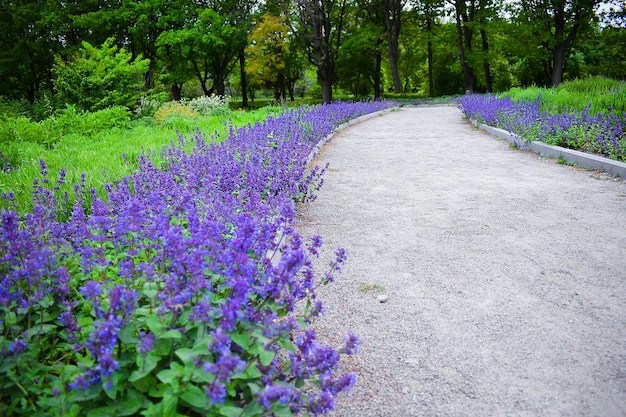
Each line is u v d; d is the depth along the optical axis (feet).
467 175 33.30
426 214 24.52
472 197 27.43
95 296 8.56
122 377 8.06
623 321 13.71
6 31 132.98
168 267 10.96
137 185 19.11
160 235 11.42
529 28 120.26
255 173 23.47
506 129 51.11
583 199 25.96
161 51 126.31
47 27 129.49
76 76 58.54
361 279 17.19
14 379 8.11
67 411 7.66
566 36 123.95
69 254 12.52
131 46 134.31
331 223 23.47
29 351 9.04
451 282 16.70
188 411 8.11
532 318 14.08
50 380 9.07
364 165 38.06
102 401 8.27
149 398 8.52
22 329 10.11
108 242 13.10
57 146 39.17
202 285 9.05
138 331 9.14
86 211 18.84
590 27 126.41
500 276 16.99
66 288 10.08
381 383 11.44
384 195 28.53
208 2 133.49
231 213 16.55
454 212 24.67
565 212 23.86
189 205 15.14
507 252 19.13
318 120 53.47
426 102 133.59
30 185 22.00
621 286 15.84
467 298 15.49
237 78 187.52
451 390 11.10
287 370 9.12
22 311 9.50
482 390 11.05
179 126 53.78
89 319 9.12
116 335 8.10
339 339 13.30
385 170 35.91
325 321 14.33
